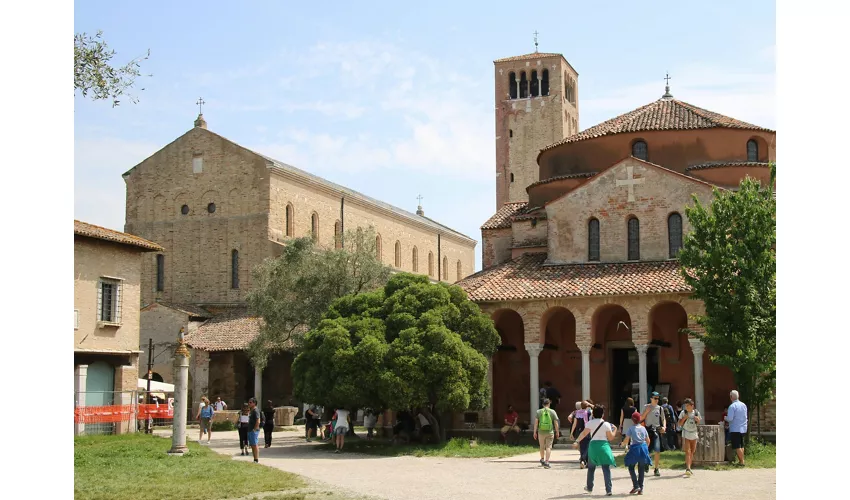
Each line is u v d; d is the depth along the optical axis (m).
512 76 106.31
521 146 104.50
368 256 61.88
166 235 82.62
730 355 36.22
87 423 47.47
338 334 41.72
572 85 110.31
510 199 104.06
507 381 49.59
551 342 48.91
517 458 36.59
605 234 48.69
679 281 43.75
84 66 27.11
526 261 51.28
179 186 82.94
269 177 79.81
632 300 44.09
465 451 39.81
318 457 38.62
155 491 25.09
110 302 51.50
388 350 41.12
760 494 24.20
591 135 54.16
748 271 35.94
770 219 36.34
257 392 65.06
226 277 80.12
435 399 41.47
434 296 43.62
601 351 48.03
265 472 30.42
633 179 48.41
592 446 24.92
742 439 31.62
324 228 87.62
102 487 25.97
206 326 74.50
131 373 52.31
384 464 34.94
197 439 50.25
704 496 23.95
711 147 51.69
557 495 24.75
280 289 62.19
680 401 43.59
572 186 54.06
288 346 62.34
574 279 46.47
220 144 81.94
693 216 37.66
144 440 43.94
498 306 46.34
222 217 81.00
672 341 46.94
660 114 55.50
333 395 41.34
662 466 31.67
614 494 24.91
